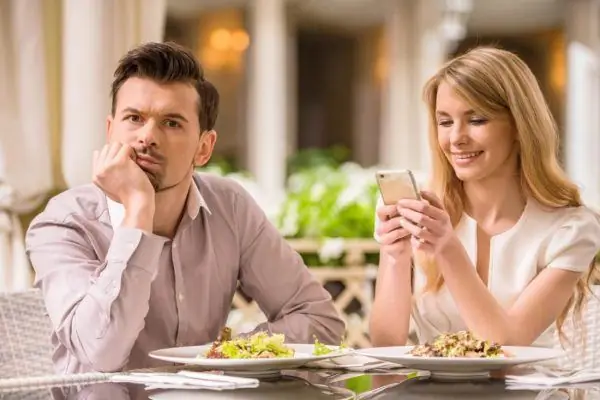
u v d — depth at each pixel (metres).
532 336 2.61
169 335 2.61
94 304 2.21
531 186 2.79
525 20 10.34
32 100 4.11
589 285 2.88
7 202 4.09
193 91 2.43
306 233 5.05
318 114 10.04
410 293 2.74
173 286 2.61
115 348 2.22
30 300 3.04
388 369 2.21
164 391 1.89
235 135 9.43
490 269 2.83
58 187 4.18
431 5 8.93
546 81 10.38
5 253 4.16
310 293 2.82
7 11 4.11
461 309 2.50
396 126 9.14
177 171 2.42
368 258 4.95
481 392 1.89
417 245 2.46
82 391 1.89
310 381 2.03
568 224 2.77
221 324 2.75
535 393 1.87
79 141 4.08
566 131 9.16
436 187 2.91
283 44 8.69
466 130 2.72
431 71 8.96
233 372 2.10
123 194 2.29
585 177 8.91
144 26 4.21
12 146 4.10
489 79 2.69
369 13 9.78
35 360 3.02
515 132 2.78
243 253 2.80
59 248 2.46
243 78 9.45
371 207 5.11
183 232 2.62
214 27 9.52
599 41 9.02
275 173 8.65
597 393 1.87
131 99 2.38
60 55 4.14
